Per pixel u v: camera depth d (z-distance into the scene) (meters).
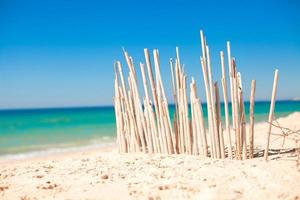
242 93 3.09
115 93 3.96
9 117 27.48
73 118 23.95
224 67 3.10
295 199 2.15
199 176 2.66
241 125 3.10
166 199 2.29
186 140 3.44
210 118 3.21
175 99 3.51
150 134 3.64
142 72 3.60
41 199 2.46
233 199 2.20
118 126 3.98
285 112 16.83
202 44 3.16
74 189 2.63
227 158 3.21
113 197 2.38
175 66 3.44
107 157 3.71
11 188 2.78
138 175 2.85
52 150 7.10
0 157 6.31
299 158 2.92
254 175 2.57
